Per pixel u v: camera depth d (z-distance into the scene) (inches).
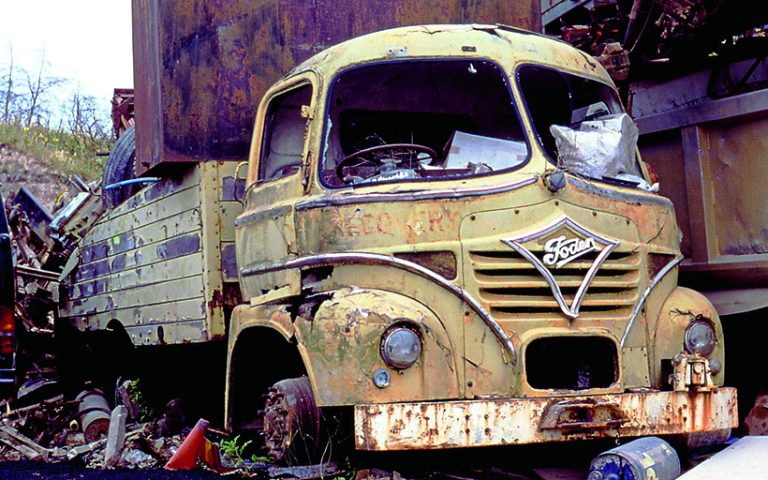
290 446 215.2
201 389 322.0
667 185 283.6
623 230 223.3
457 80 238.4
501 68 232.7
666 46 276.7
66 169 671.8
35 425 308.0
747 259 259.6
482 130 237.0
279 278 229.5
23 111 765.3
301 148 252.7
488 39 236.7
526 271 211.2
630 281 221.8
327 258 213.9
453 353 204.7
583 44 305.4
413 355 198.2
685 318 226.4
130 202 319.0
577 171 226.2
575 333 211.6
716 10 256.1
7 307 243.9
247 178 258.1
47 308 382.3
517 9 300.2
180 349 318.7
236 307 243.6
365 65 230.5
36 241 396.8
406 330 198.5
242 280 252.5
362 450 205.9
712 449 237.3
